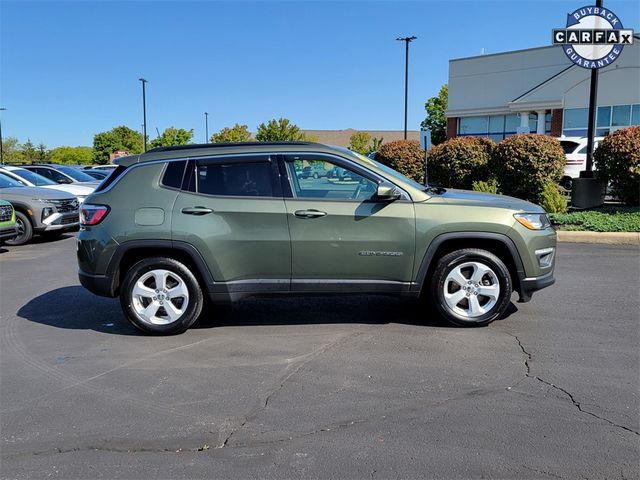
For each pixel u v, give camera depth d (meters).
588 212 12.38
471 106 33.94
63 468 3.21
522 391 4.05
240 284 5.36
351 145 60.31
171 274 5.41
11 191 12.47
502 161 13.62
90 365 4.77
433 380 4.27
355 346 5.07
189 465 3.21
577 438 3.38
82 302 6.94
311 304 6.55
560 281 7.46
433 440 3.40
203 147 5.54
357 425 3.61
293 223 5.28
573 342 5.07
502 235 5.30
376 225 5.29
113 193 5.45
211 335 5.49
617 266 8.41
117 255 5.36
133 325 5.54
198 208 5.32
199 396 4.10
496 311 5.43
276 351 5.00
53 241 13.03
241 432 3.56
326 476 3.06
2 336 5.61
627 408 3.76
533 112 30.33
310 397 4.03
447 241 5.39
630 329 5.43
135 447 3.41
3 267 9.50
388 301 6.64
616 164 12.19
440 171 15.43
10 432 3.62
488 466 3.11
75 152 80.12
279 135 49.28
